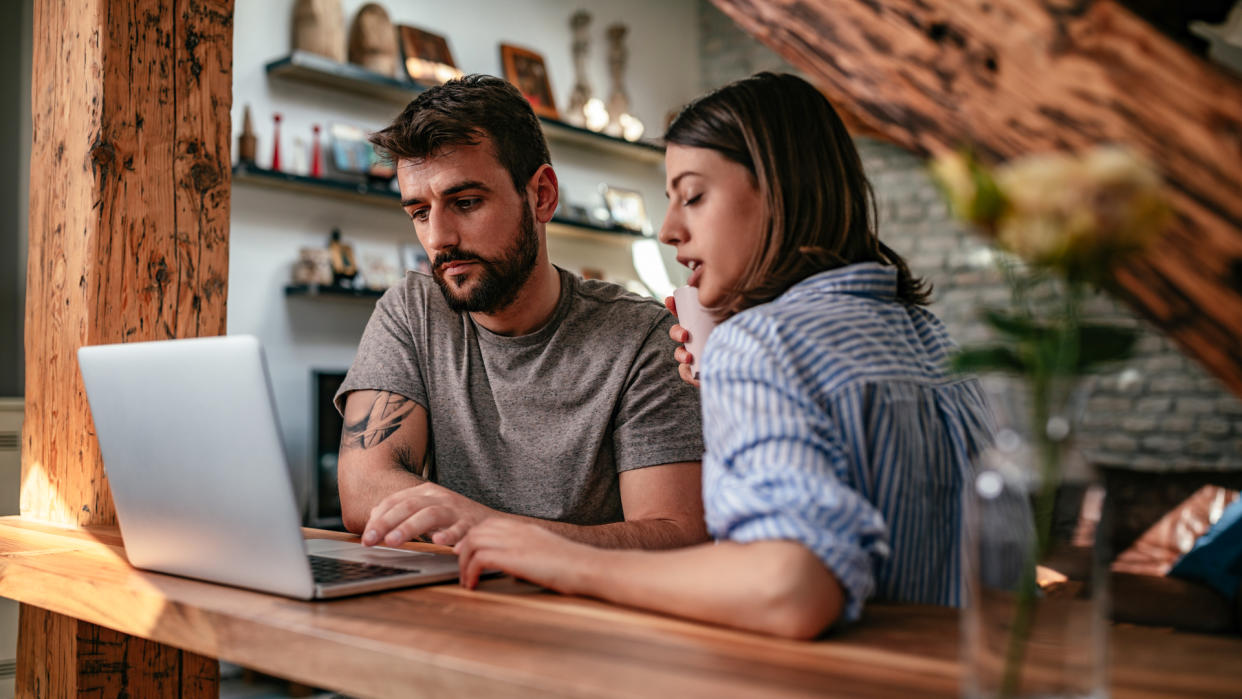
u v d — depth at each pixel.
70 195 1.64
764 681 0.62
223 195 1.72
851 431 0.82
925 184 5.02
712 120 0.97
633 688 0.60
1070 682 0.56
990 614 0.57
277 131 3.75
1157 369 4.52
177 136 1.66
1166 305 0.63
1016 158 0.68
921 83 0.72
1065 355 0.52
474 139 1.46
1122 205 0.48
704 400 0.85
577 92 5.14
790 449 0.76
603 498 1.57
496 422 1.60
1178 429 4.48
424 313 1.67
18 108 3.44
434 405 1.62
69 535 1.46
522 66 4.86
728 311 1.00
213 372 0.91
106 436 1.07
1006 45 0.67
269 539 0.92
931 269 5.00
